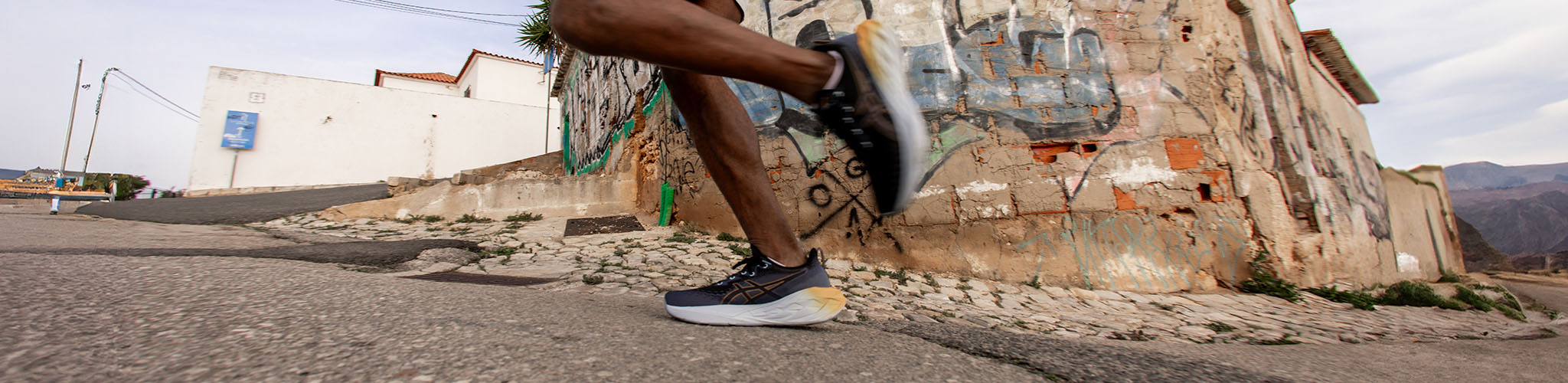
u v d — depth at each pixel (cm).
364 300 127
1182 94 461
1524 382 170
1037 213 436
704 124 138
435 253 377
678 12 80
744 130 141
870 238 459
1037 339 166
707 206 546
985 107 457
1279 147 481
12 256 156
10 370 65
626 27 79
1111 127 452
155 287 123
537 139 2017
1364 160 644
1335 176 528
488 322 113
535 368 85
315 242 434
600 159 918
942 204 448
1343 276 447
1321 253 444
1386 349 241
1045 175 442
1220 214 436
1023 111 455
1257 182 446
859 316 221
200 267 165
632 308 168
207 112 1583
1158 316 340
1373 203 574
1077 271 423
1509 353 233
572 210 679
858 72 85
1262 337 281
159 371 71
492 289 190
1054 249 429
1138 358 140
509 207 655
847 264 445
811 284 146
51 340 78
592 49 84
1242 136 461
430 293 147
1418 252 648
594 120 985
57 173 2066
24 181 1210
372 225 586
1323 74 661
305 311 110
